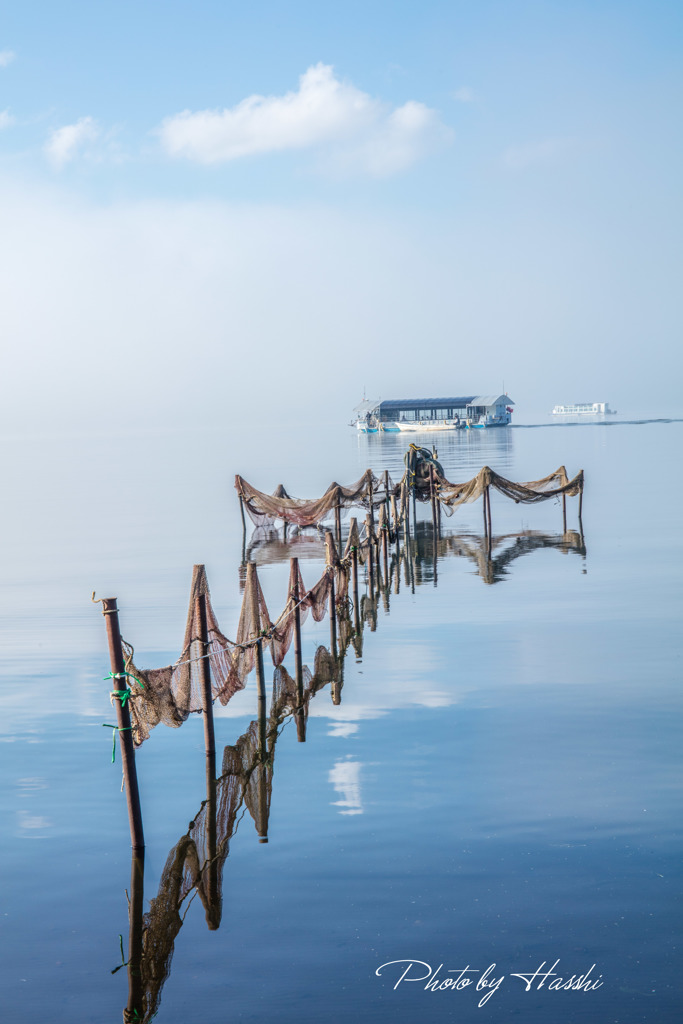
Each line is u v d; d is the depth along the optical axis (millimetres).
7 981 8438
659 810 11414
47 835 11469
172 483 80750
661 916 9039
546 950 8586
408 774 12953
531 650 19750
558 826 11070
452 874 10023
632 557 32094
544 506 50844
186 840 11219
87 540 43250
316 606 19000
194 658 13406
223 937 9039
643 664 18234
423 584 28766
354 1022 7730
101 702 17203
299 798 12273
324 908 9461
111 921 9438
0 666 20109
